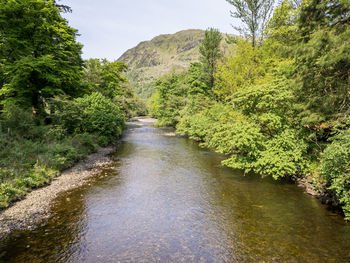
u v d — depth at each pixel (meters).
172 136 28.17
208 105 25.62
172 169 12.37
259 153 9.82
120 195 8.54
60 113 15.63
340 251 5.11
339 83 7.75
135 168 12.52
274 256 4.94
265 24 21.88
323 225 6.28
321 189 8.18
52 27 16.03
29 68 14.30
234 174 11.41
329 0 8.32
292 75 10.18
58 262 4.66
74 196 8.34
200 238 5.68
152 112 68.12
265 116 9.91
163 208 7.45
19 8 14.64
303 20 10.22
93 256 4.89
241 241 5.55
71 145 13.85
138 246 5.30
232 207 7.55
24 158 10.03
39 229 5.98
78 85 20.38
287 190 9.09
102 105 21.69
